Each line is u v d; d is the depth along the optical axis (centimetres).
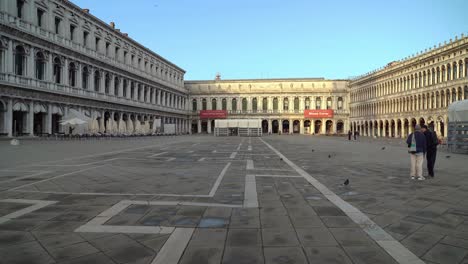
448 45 6025
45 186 1078
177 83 10875
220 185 1109
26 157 2022
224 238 596
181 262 495
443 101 6241
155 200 884
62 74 5169
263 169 1534
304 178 1270
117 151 2622
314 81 11425
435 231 642
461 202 884
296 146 3638
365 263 495
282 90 11475
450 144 2866
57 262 495
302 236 609
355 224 682
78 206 813
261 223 686
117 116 6944
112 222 685
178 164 1734
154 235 610
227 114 11700
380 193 997
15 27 4181
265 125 11825
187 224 675
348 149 3136
